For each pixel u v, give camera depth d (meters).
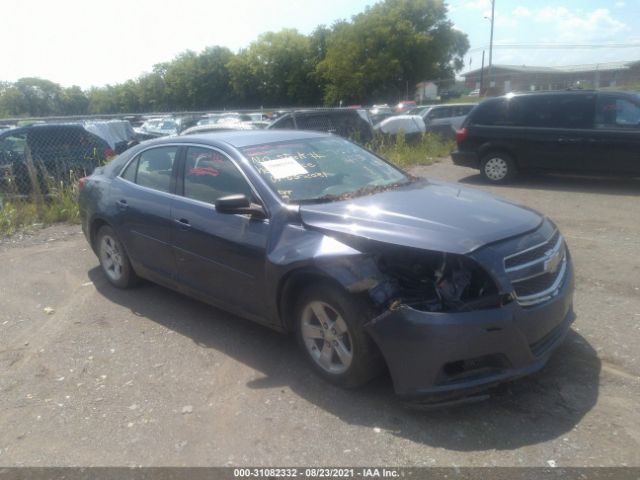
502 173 11.26
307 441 3.14
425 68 49.50
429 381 3.15
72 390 3.83
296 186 4.17
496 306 3.16
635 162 9.77
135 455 3.11
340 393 3.60
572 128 10.30
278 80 62.94
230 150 4.43
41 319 5.06
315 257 3.47
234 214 4.13
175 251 4.66
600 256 6.09
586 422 3.18
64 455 3.14
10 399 3.75
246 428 3.29
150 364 4.13
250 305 4.11
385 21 48.66
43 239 7.85
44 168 9.48
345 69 50.28
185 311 5.06
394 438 3.13
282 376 3.85
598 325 4.37
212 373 3.95
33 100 84.81
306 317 3.73
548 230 3.72
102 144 11.24
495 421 3.23
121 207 5.20
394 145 15.16
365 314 3.34
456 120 20.17
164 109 80.56
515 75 56.09
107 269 5.75
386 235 3.40
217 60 71.50
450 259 3.31
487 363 3.21
